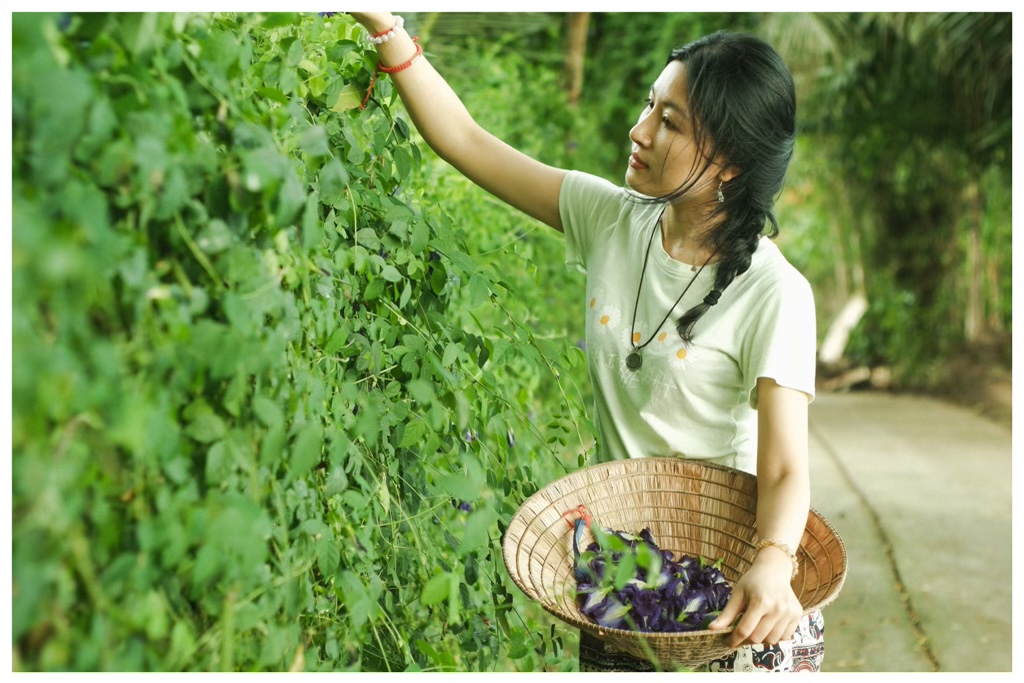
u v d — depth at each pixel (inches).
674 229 71.0
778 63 67.2
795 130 68.9
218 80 45.8
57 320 36.7
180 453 43.9
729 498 67.7
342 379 62.2
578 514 67.1
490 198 139.0
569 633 98.7
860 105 362.3
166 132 40.8
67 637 38.6
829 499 209.3
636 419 71.2
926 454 261.3
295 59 60.1
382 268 64.7
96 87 39.3
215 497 44.7
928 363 413.1
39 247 34.9
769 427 64.6
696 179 67.1
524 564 63.1
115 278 40.3
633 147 69.3
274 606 49.3
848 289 507.2
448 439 72.3
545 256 185.9
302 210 48.6
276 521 51.0
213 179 44.3
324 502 57.4
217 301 45.6
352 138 66.8
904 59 331.9
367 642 62.0
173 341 42.1
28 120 36.1
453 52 217.9
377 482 62.3
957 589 153.1
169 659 43.3
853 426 311.7
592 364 73.5
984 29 307.6
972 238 404.8
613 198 75.7
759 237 69.3
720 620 57.1
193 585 44.9
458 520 86.9
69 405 36.7
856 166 412.8
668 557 65.3
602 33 364.8
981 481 226.7
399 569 68.3
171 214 41.5
